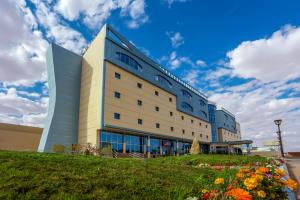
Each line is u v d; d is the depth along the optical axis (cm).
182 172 785
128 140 3325
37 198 389
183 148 4759
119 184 506
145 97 3753
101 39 3294
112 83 3134
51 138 2878
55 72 3175
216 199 331
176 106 4694
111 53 3244
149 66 4078
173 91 4681
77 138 3203
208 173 825
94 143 2853
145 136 3681
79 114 3325
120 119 3116
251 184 320
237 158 1786
